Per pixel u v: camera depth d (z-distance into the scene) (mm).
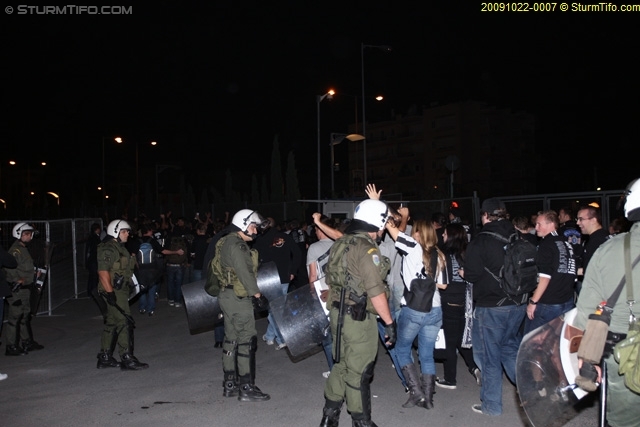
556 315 6336
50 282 12477
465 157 57219
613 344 3582
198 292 7184
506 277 5547
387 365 8039
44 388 7086
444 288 6121
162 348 9320
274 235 9500
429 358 6184
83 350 9148
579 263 7605
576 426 5523
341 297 5059
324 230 6633
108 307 7898
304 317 6059
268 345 9359
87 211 39031
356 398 5055
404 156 62250
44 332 10617
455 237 6684
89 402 6523
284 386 7102
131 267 8039
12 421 5938
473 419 5812
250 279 6254
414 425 5672
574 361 3982
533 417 4117
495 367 5848
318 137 24891
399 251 6062
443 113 58719
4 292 7797
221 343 9273
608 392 3670
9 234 12625
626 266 3551
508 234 5766
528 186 57844
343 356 5172
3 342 9766
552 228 6336
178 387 7082
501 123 58906
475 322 5895
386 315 4977
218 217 25312
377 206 5215
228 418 5953
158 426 5750
